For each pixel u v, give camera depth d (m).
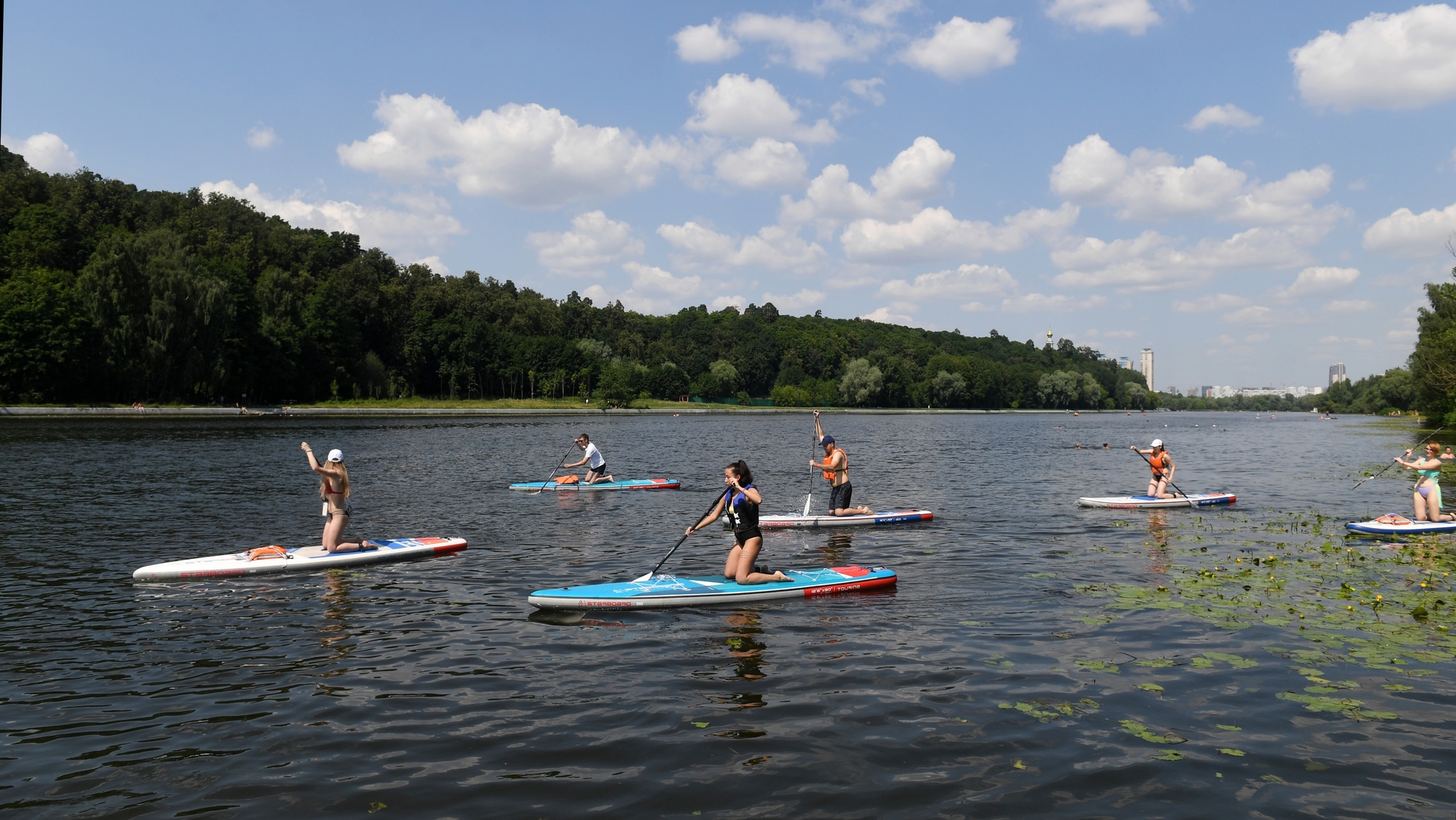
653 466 31.00
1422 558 12.41
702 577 10.91
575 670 7.41
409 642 8.25
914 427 79.56
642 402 128.25
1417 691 6.79
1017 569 11.75
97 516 16.88
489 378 129.00
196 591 10.41
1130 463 33.16
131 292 73.12
